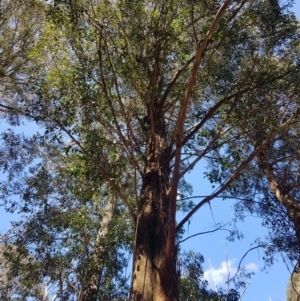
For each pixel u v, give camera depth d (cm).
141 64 781
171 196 591
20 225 1088
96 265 1016
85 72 813
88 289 995
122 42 817
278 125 884
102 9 832
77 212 1088
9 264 1084
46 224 1074
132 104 882
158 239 645
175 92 894
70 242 1058
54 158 1188
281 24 905
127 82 818
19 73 1302
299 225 1094
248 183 1178
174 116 1033
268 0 898
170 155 802
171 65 880
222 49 855
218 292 795
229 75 843
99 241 1046
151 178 750
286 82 855
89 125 824
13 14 1342
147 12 846
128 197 1109
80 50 830
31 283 1029
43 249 1038
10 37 1332
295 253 1055
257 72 828
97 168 801
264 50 912
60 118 821
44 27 1286
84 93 801
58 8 766
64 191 1126
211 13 844
